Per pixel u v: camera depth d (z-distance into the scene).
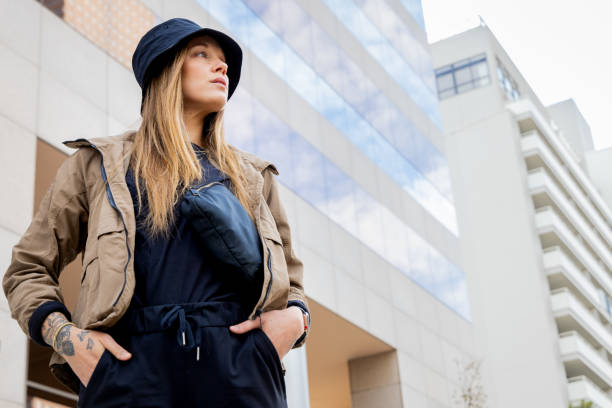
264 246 2.06
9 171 9.83
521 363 34.75
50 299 2.07
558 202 40.78
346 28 22.92
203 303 1.91
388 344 19.36
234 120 16.09
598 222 47.09
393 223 21.39
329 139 19.61
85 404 1.85
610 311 43.53
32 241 2.19
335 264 18.05
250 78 17.17
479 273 37.62
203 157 2.21
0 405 8.33
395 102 24.39
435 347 21.44
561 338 35.38
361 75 22.75
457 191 40.12
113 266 1.93
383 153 22.28
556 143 44.34
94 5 12.35
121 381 1.82
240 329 1.91
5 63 10.41
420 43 28.45
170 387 1.83
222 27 16.64
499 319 36.16
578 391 34.00
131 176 2.10
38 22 11.20
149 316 1.89
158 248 1.97
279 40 18.95
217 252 1.98
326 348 19.58
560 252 37.66
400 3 27.98
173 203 2.01
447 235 24.61
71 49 11.58
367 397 19.80
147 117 2.21
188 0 15.45
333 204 18.78
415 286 21.48
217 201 2.03
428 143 25.70
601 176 58.06
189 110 2.28
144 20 13.57
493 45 48.09
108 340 1.86
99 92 11.79
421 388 20.22
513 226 38.12
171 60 2.26
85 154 2.23
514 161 39.62
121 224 2.00
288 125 17.98
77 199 2.20
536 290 36.09
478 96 45.94
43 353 15.22
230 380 1.86
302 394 14.25
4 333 8.72
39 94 10.74
